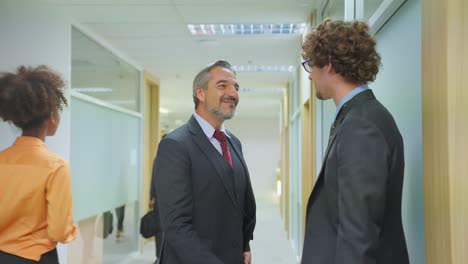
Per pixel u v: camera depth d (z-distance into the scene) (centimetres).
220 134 165
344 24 109
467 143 86
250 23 379
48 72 159
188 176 148
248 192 172
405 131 134
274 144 1478
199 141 156
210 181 151
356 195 88
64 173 150
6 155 147
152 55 502
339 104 108
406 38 134
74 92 360
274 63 539
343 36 106
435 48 93
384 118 97
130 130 538
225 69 162
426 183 99
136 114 554
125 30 397
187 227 141
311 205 109
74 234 158
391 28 151
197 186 150
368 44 106
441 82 90
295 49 465
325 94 113
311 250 105
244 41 433
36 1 312
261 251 580
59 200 147
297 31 406
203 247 140
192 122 163
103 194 438
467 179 86
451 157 87
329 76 111
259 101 988
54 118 158
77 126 374
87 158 396
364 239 86
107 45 443
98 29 393
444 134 89
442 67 90
